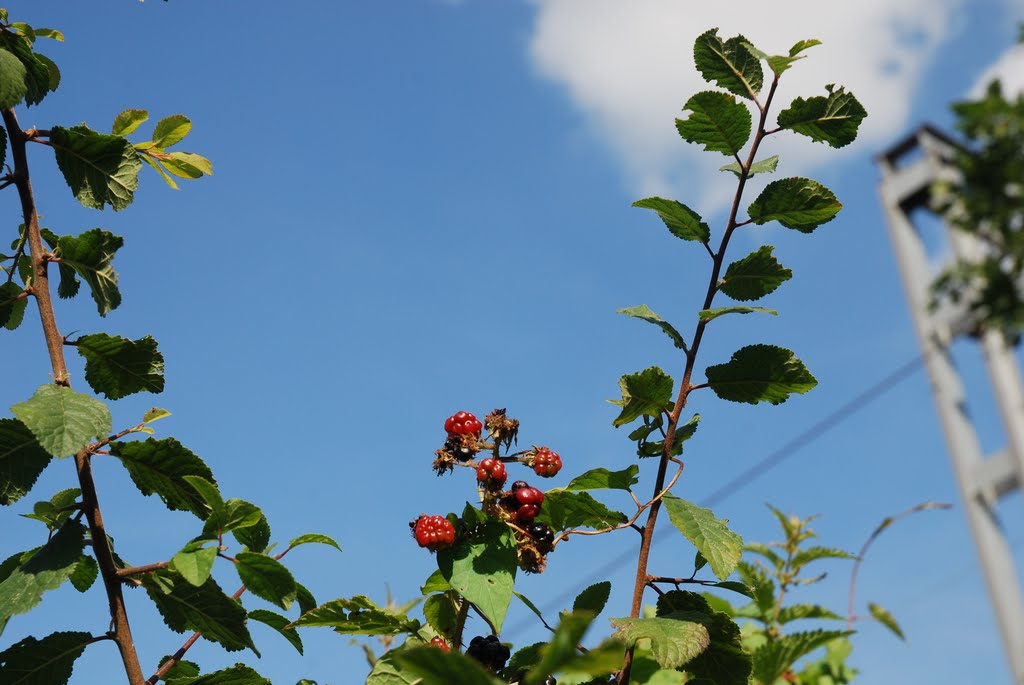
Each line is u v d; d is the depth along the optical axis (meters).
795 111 0.68
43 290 0.64
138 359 0.64
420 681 0.64
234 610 0.62
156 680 0.62
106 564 0.62
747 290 0.68
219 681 0.63
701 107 0.68
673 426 0.67
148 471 0.63
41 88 0.66
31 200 0.64
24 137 0.64
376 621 0.66
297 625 0.65
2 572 0.64
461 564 0.64
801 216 0.68
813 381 0.67
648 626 0.62
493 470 0.65
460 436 0.66
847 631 0.83
